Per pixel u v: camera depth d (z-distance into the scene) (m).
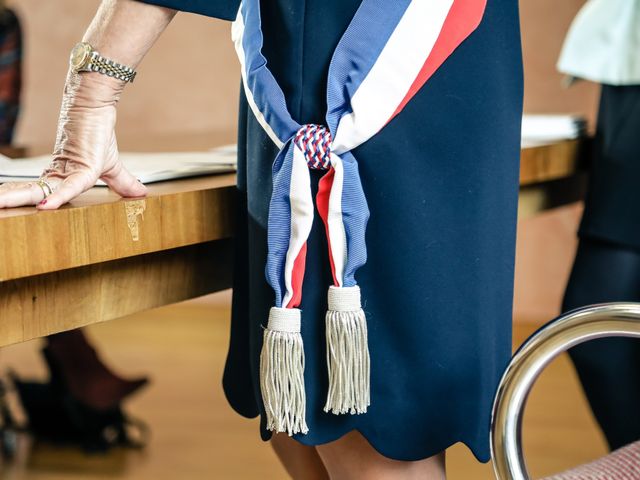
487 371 1.06
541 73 4.45
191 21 4.91
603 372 1.86
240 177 1.11
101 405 2.76
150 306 1.12
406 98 0.98
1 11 3.16
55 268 0.88
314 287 1.01
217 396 3.42
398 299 1.01
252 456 2.80
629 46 1.78
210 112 4.96
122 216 0.96
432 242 1.01
